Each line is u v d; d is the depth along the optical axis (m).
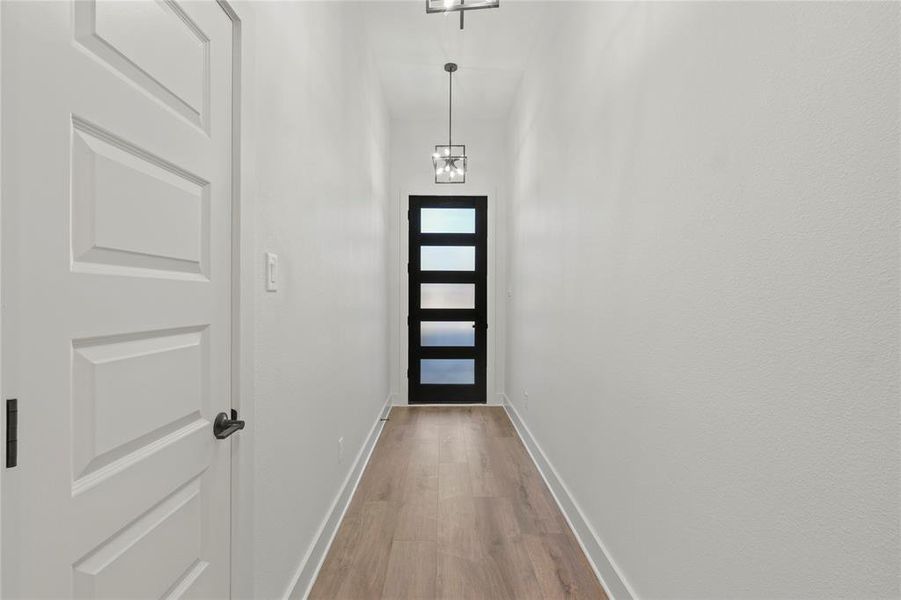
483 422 4.00
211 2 1.01
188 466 0.94
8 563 0.55
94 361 0.69
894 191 0.62
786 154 0.81
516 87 3.91
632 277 1.48
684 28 1.16
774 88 0.84
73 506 0.65
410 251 4.60
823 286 0.73
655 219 1.32
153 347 0.83
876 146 0.64
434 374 4.63
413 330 4.61
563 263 2.38
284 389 1.46
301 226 1.62
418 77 3.74
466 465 2.95
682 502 1.16
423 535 2.06
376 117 3.52
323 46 1.90
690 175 1.13
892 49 0.62
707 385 1.05
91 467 0.69
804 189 0.76
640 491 1.41
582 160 2.05
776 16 0.83
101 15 0.69
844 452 0.69
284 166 1.44
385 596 1.65
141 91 0.78
